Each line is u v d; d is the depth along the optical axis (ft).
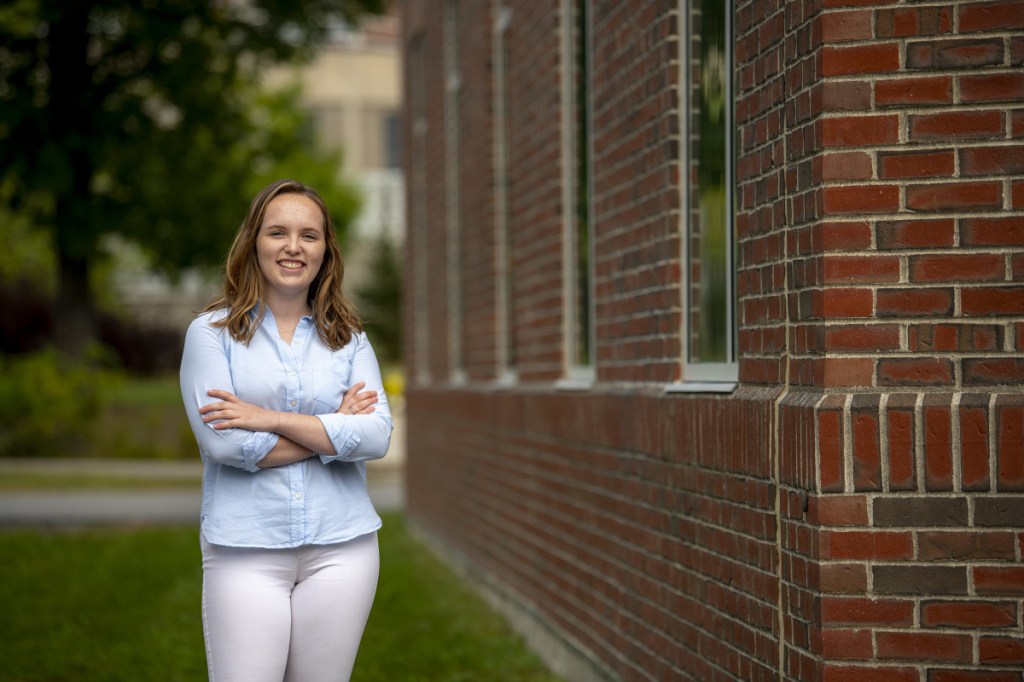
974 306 12.06
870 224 12.22
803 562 12.61
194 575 34.47
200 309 13.05
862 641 12.01
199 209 79.61
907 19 12.16
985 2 12.05
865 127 12.23
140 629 27.53
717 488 15.43
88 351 76.38
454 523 36.63
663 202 17.78
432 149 40.65
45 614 29.32
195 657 24.59
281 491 12.39
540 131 25.66
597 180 21.45
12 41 72.08
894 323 12.17
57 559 37.35
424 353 45.03
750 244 14.58
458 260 37.70
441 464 39.06
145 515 49.55
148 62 73.36
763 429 13.78
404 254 47.73
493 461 30.76
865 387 12.21
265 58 76.48
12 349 124.88
